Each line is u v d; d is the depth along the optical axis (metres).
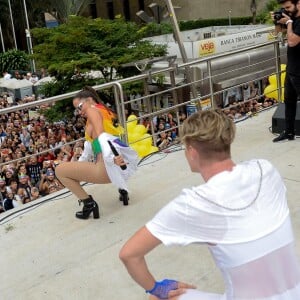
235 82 15.45
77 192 4.48
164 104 14.49
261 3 32.69
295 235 3.80
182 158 6.04
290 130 6.11
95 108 4.21
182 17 35.91
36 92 22.81
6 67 29.80
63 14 29.83
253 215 1.83
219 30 24.19
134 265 1.90
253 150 5.96
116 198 4.96
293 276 1.92
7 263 3.94
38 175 11.70
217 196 1.82
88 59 16.31
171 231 1.86
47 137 15.30
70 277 3.63
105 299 3.32
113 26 17.52
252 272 1.84
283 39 7.81
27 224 4.60
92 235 4.26
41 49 17.31
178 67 6.94
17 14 35.50
